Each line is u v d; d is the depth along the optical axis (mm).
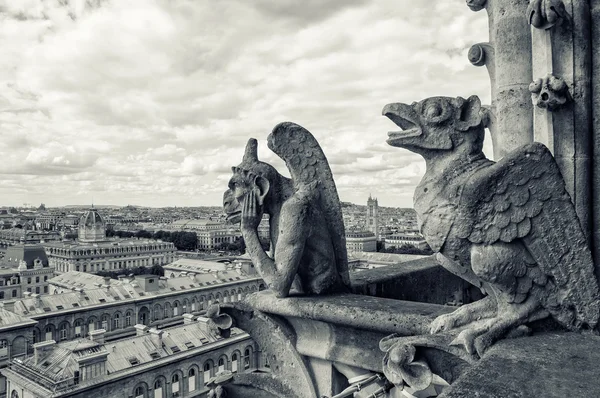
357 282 4914
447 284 6105
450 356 2959
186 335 37594
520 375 2270
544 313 3074
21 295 76625
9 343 41094
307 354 4332
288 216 4324
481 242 3135
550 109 4082
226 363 38000
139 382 32500
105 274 101250
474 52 5312
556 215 3023
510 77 4711
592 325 3021
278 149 4660
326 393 4312
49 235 180625
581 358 2516
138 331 37562
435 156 3500
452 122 3432
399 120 3582
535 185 3041
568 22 4043
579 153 4051
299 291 4496
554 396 2047
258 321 4629
